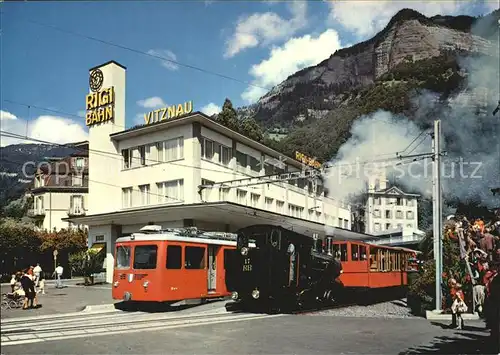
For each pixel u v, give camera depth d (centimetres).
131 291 1886
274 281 1822
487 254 1522
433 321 1641
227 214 3134
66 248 5094
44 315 1700
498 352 1060
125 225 3606
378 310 2109
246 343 1130
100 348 1037
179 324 1459
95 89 3822
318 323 1536
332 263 2233
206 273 2069
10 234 4809
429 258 2280
